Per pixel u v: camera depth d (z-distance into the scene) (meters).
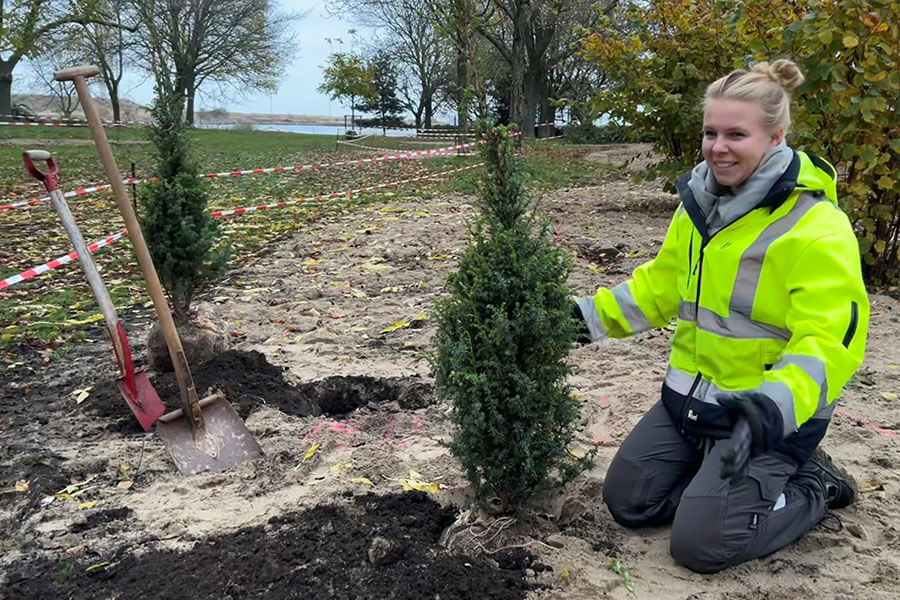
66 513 3.57
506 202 3.15
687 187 3.14
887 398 4.77
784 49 7.30
